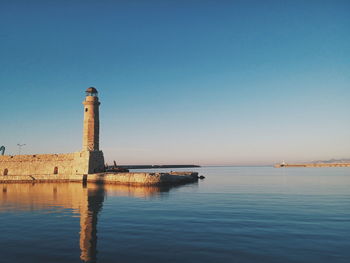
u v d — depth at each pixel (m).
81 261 12.09
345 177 75.56
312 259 12.17
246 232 16.39
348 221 19.23
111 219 20.33
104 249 13.59
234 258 12.30
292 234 15.95
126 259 12.27
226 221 19.34
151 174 51.25
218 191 40.59
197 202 28.75
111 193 38.25
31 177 60.69
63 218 20.83
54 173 63.44
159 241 14.73
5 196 35.25
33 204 28.08
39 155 65.88
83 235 16.05
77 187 48.47
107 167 73.31
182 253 12.94
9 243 14.65
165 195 35.56
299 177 79.06
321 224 18.36
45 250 13.52
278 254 12.77
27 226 18.31
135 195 35.66
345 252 13.02
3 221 19.89
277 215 21.39
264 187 47.09
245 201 29.34
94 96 62.12
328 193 36.88
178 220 19.78
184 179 60.84
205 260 12.09
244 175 102.00
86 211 23.77
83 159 59.84
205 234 16.00
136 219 20.25
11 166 65.38
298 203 27.64
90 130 61.12
